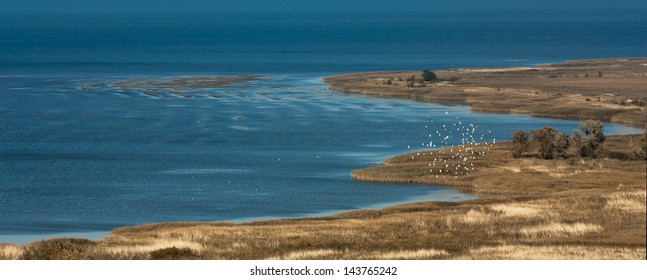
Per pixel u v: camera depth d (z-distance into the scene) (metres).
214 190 148.00
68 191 148.50
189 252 83.00
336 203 136.25
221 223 113.38
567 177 147.00
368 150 188.88
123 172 166.12
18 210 133.62
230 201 139.00
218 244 90.06
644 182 140.88
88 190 149.25
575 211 105.88
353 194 142.75
